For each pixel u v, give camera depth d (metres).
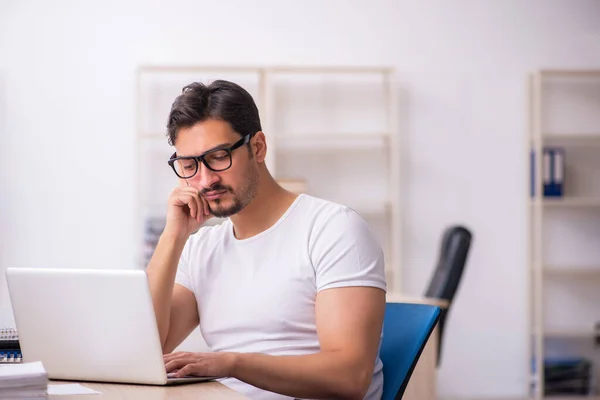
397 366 2.10
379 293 1.96
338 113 6.10
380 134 5.89
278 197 2.13
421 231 6.14
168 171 5.96
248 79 6.04
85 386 1.76
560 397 5.94
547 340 6.25
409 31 6.15
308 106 6.08
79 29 5.88
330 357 1.81
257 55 6.04
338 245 1.99
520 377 6.23
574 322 6.29
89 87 5.88
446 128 6.16
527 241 6.14
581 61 6.28
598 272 5.98
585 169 6.28
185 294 2.22
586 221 6.31
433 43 6.15
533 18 6.23
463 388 6.20
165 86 5.97
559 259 6.29
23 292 1.84
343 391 1.80
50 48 5.85
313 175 6.08
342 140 6.10
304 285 2.04
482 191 6.19
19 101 5.82
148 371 1.74
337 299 1.92
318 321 1.94
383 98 6.12
